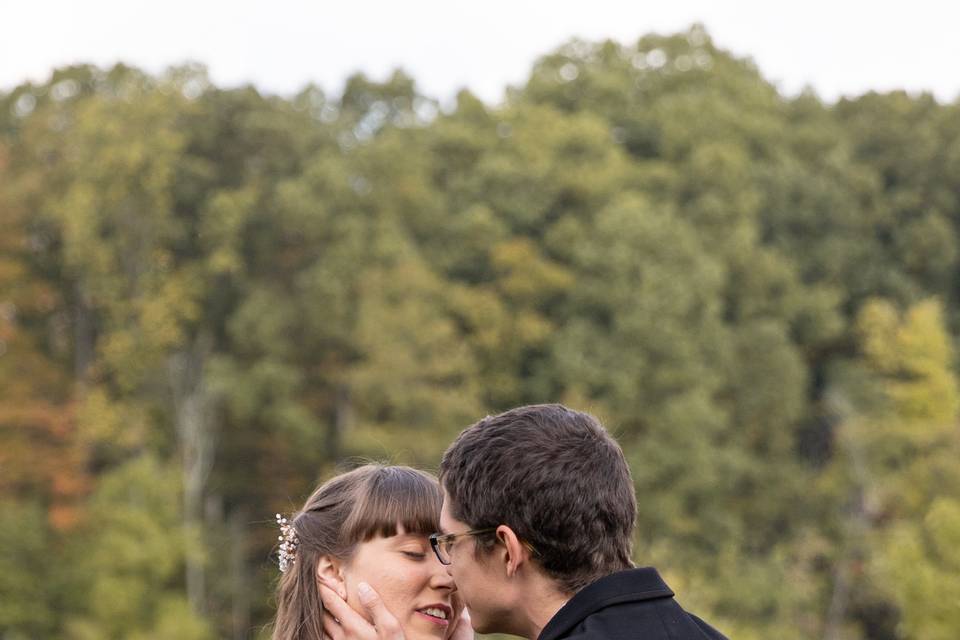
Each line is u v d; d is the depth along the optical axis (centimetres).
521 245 4025
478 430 273
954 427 3350
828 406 4003
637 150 5153
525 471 262
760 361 3938
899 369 3997
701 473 3359
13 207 3969
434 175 4728
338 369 3838
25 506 3108
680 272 3903
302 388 3841
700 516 3359
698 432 3422
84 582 2864
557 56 5547
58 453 3409
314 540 343
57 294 4075
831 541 3409
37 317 4050
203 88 4434
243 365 3875
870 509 3344
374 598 324
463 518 270
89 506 3072
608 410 3534
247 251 4156
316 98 4888
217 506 3534
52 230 4125
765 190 4781
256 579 3406
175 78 4366
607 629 254
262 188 4222
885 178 5147
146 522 2856
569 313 3956
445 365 3591
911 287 4594
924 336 3819
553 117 4697
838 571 3266
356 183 4284
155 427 3641
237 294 4041
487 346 3875
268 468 3609
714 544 3322
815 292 4375
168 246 4141
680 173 4700
